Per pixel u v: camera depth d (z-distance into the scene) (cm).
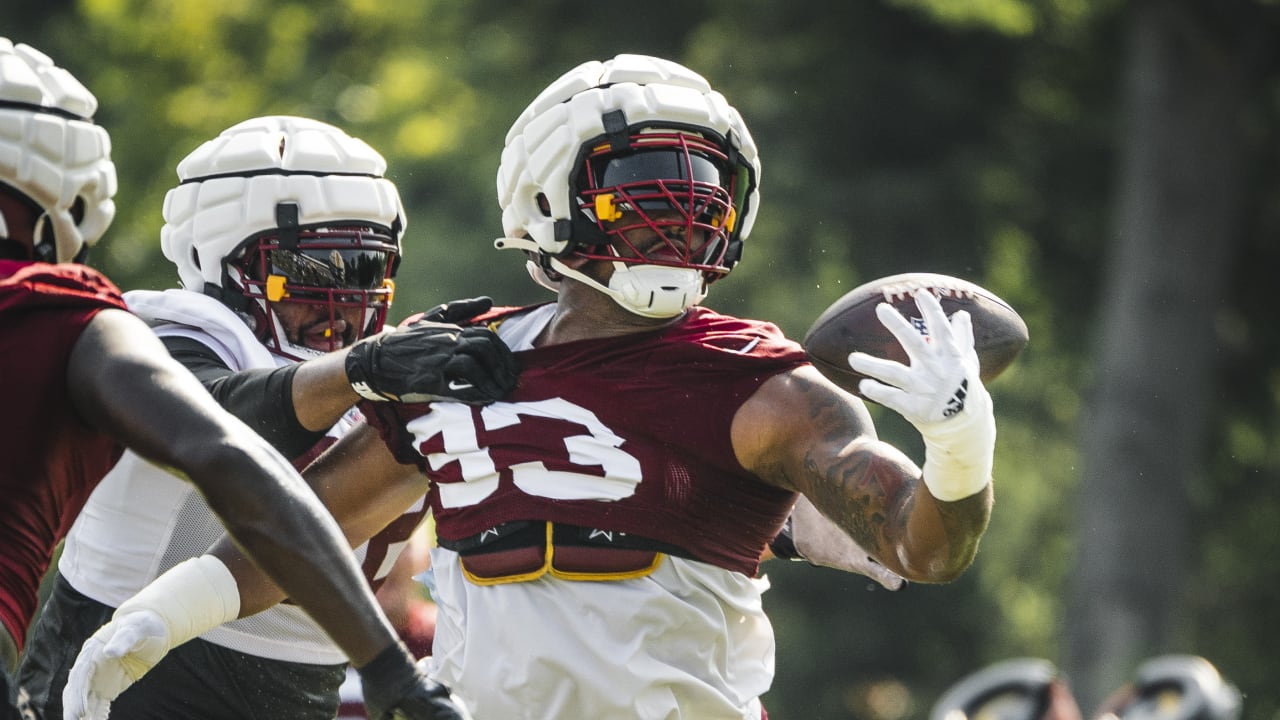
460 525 1302
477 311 1391
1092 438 5925
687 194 1272
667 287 1267
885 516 1188
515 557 1267
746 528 1288
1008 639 6594
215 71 6625
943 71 6219
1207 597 6638
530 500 1265
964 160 6150
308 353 1625
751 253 5794
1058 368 6688
